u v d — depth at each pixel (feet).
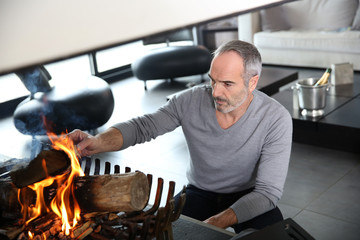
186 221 3.49
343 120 9.41
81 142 4.13
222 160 4.82
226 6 1.22
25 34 0.74
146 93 15.52
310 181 8.48
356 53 15.03
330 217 7.20
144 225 2.62
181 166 9.55
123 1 0.90
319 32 15.94
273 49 16.90
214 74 4.25
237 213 4.16
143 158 10.05
